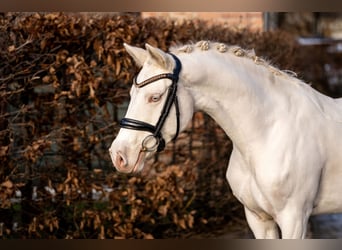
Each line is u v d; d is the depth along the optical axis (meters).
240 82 4.52
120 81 7.05
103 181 7.15
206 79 4.46
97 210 6.99
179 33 7.44
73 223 7.27
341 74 17.12
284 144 4.51
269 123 4.58
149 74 4.32
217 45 4.62
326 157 4.64
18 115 6.63
